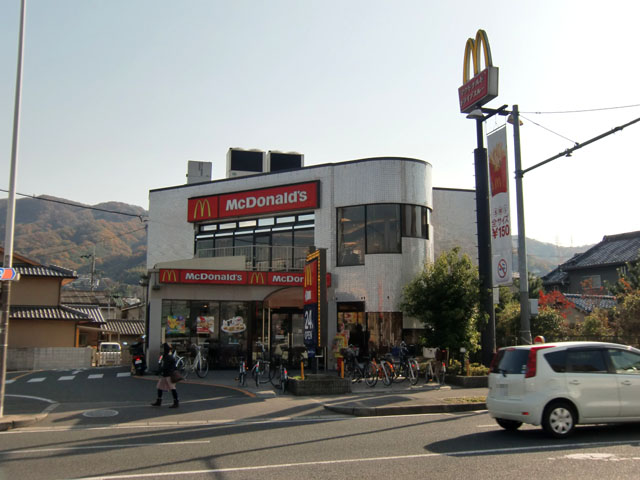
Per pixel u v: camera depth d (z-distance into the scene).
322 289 17.08
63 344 33.62
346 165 26.44
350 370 20.11
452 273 20.48
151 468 7.74
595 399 9.98
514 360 10.35
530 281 34.03
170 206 31.39
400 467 7.69
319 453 8.70
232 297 23.61
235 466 7.82
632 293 25.59
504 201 19.61
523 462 7.90
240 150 32.09
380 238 25.31
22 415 12.62
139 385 18.62
